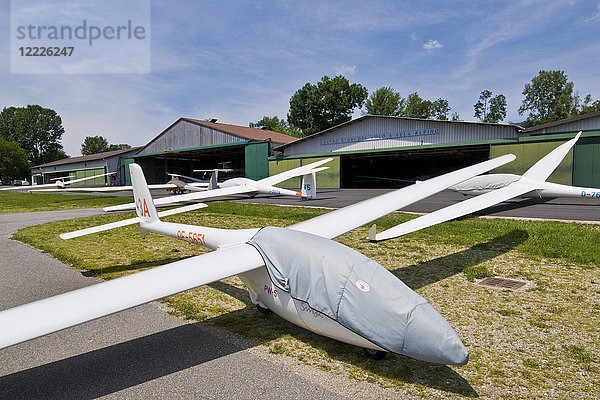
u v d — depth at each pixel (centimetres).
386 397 311
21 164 8794
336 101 6066
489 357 374
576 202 1619
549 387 321
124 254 885
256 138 3984
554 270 657
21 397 326
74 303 334
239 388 328
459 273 659
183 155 5134
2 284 662
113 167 6234
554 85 7638
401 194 713
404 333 312
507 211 1373
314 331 388
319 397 312
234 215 1630
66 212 1952
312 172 2089
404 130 3028
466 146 2630
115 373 362
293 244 417
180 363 378
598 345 393
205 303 552
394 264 727
